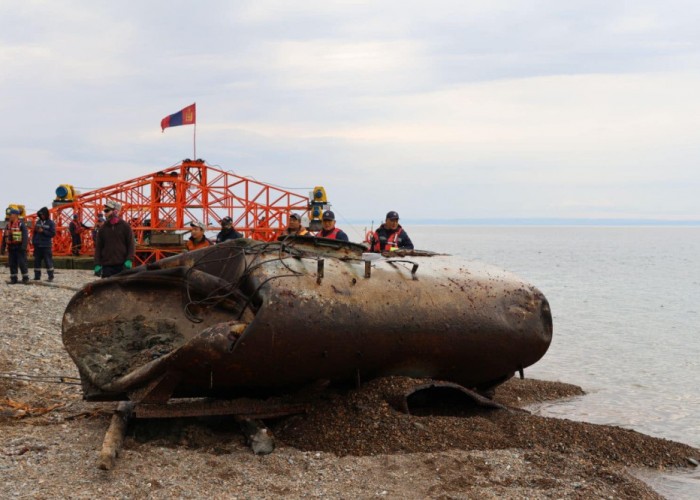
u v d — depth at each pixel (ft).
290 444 23.52
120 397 23.57
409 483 20.68
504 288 28.66
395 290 25.76
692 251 361.10
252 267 24.30
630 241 637.71
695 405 35.60
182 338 25.21
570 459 23.30
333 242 27.14
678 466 24.67
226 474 20.76
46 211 67.36
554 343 55.06
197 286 25.66
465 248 365.40
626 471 23.62
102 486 19.40
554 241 599.57
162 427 23.93
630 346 54.03
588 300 94.53
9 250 63.16
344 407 24.70
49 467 20.54
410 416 24.64
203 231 39.73
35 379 30.48
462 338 26.71
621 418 32.89
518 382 38.11
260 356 22.66
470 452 23.30
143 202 103.76
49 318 45.03
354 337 24.21
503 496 19.93
